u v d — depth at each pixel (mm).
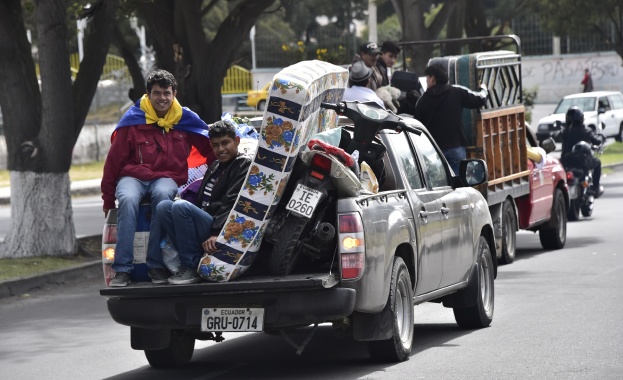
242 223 15742
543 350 17984
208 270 15812
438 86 27141
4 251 32344
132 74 41094
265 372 17391
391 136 18391
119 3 34531
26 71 32250
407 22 49875
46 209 32156
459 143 27188
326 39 86812
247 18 38000
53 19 31656
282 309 15695
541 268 28938
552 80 121062
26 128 32156
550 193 33219
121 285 16141
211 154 17125
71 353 19734
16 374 17938
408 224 17516
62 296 27234
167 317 16094
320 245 15906
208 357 19188
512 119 31422
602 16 82562
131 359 19062
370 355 17375
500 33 63062
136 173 16703
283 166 15586
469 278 20312
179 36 37719
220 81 38156
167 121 16922
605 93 87500
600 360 17016
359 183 16016
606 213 43344
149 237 16172
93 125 82562
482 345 18719
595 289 24734
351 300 15641
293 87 15375
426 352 18266
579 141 41719
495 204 29500
